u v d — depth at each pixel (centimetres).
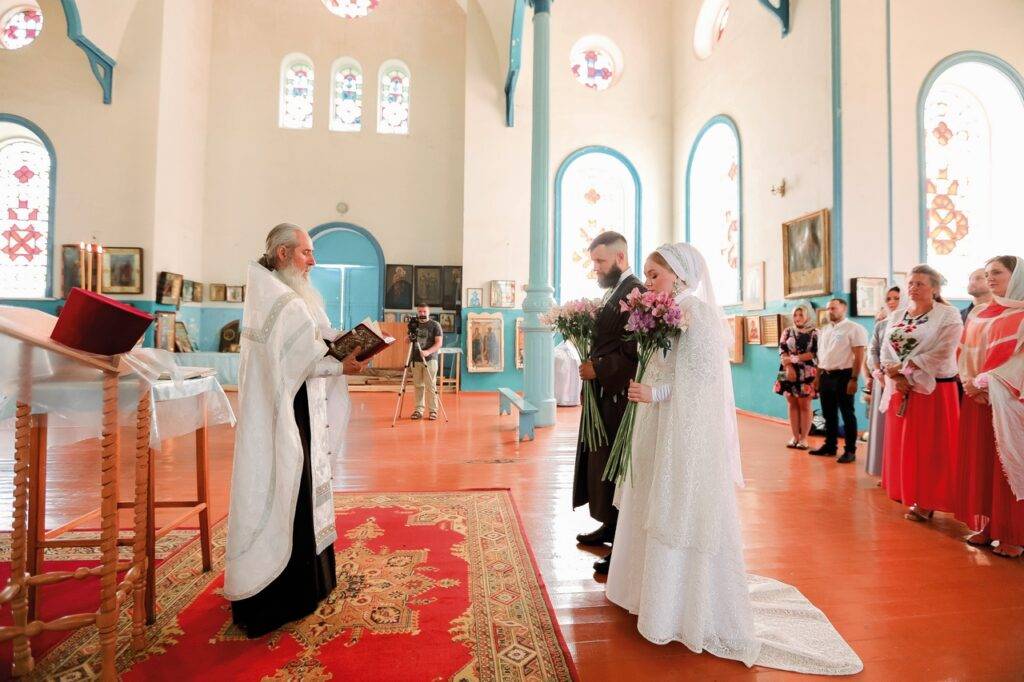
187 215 1096
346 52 1205
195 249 1127
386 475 442
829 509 364
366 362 219
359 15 1216
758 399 814
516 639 198
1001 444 276
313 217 1190
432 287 1206
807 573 262
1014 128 774
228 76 1170
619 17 1134
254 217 1171
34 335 145
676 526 189
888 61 689
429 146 1220
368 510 349
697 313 197
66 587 238
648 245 1123
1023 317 283
